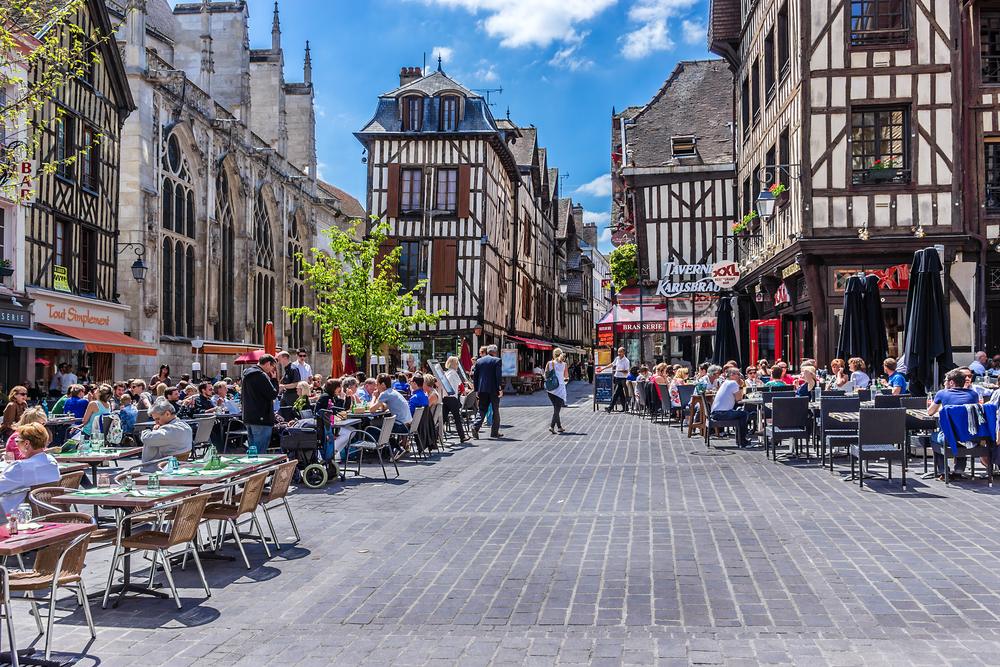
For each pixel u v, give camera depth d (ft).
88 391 57.67
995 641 14.12
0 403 58.29
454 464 39.83
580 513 26.27
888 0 56.65
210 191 97.45
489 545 22.25
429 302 111.96
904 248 55.67
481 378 53.21
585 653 14.02
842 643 14.19
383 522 25.93
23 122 59.47
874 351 43.34
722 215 87.56
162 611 17.37
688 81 98.37
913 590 17.21
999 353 57.00
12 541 14.34
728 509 26.35
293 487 33.42
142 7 81.76
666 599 16.97
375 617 16.42
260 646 14.96
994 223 56.29
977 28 56.49
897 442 29.91
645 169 88.74
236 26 113.29
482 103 115.03
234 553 22.36
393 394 41.16
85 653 14.85
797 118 57.98
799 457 38.86
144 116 82.02
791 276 62.80
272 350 68.28
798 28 57.67
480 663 13.73
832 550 20.71
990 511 25.40
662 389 59.77
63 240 69.82
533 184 156.97
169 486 20.94
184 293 92.43
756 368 56.49
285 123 130.21
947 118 55.62
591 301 261.44
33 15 39.58
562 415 73.56
